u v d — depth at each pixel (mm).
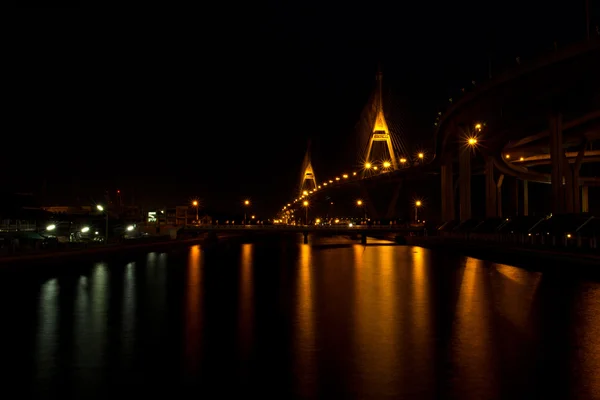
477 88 58719
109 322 17031
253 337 14414
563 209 56344
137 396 9516
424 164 111000
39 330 15812
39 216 85938
